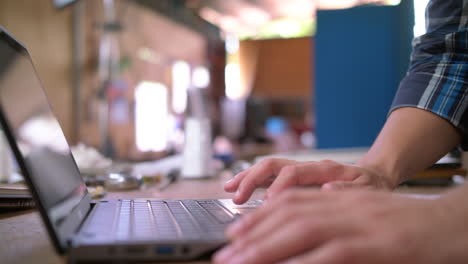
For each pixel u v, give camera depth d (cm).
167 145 548
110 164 155
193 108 162
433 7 98
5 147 126
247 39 371
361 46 220
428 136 86
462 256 33
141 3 351
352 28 221
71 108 357
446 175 123
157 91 548
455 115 86
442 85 88
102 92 364
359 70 221
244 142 438
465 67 88
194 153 152
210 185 134
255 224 40
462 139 90
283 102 663
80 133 368
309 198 41
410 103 90
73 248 44
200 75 671
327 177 74
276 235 37
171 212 65
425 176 123
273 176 76
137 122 490
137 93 492
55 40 332
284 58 366
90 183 123
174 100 599
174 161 213
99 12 398
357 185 72
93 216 61
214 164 178
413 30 204
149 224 55
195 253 46
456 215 36
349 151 168
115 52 397
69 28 352
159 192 116
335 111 224
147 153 512
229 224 56
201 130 153
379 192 42
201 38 675
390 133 88
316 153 161
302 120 669
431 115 87
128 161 211
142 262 45
